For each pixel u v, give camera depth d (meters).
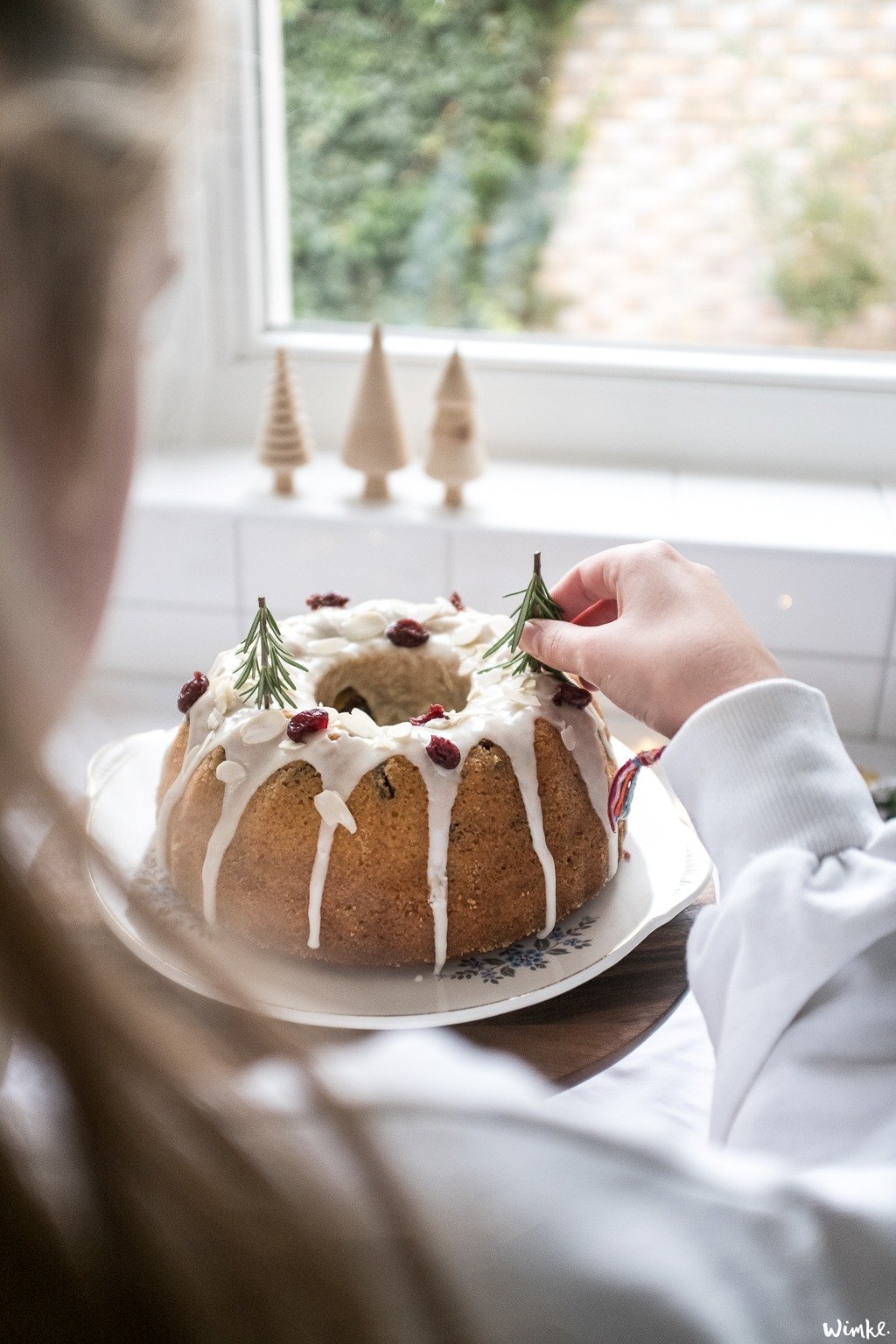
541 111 1.95
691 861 0.85
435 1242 0.26
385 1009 0.72
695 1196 0.28
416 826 0.77
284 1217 0.24
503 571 1.26
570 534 1.23
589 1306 0.26
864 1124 0.41
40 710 0.20
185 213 0.24
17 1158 0.24
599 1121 0.29
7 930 0.21
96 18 0.20
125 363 0.23
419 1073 0.30
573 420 1.42
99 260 0.21
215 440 1.47
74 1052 0.21
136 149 0.21
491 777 0.79
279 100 1.39
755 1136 0.42
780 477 1.40
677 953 0.79
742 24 1.72
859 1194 0.29
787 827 0.51
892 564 1.19
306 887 0.77
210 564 1.30
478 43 1.90
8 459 0.21
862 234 1.77
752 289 1.92
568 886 0.80
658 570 0.67
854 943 0.44
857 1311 0.27
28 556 0.21
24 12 0.20
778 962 0.46
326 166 1.86
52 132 0.20
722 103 1.81
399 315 2.05
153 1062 0.23
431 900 0.76
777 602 1.22
